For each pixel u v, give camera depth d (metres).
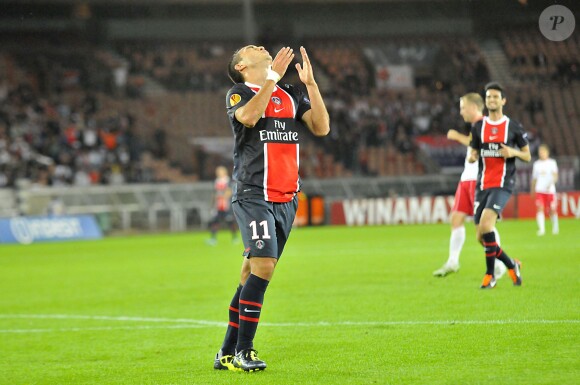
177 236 115.44
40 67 162.25
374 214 123.94
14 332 33.50
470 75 169.12
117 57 171.50
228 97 22.19
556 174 81.44
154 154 149.25
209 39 175.88
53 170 137.00
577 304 31.81
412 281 44.12
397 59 172.00
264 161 21.86
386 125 158.62
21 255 86.06
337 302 37.12
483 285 38.59
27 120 145.62
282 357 24.45
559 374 19.97
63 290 49.91
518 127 38.53
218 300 41.19
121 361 25.91
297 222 124.12
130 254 80.88
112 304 41.69
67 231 118.62
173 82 168.50
